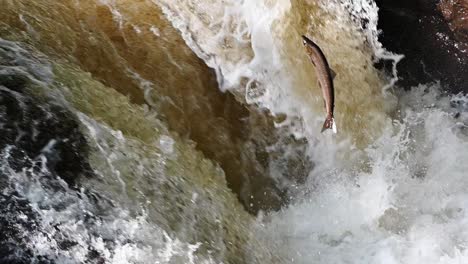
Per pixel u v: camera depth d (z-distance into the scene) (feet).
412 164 18.85
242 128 16.51
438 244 16.31
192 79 16.21
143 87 15.17
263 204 16.06
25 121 12.03
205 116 15.93
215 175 15.02
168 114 15.19
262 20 17.81
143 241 11.59
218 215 13.73
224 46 17.22
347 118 18.53
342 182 17.49
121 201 11.92
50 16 15.07
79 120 12.80
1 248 10.20
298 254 15.25
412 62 22.00
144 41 16.08
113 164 12.48
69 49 14.71
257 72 17.38
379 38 21.99
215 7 17.40
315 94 17.85
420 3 23.17
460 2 23.07
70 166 11.82
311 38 18.44
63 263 10.56
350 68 19.34
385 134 19.31
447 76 22.34
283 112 17.39
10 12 14.56
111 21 15.96
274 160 16.76
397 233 16.57
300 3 18.49
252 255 13.66
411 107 21.07
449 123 20.52
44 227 10.73
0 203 10.62
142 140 13.85
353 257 15.71
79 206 11.29
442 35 22.88
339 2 19.62
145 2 16.79
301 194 16.89
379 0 22.80
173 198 12.92
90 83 14.12
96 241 11.07
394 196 17.49
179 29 16.81
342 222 16.51
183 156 14.46
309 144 17.56
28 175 11.21
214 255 12.62
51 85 13.19
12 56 13.34
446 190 18.13
